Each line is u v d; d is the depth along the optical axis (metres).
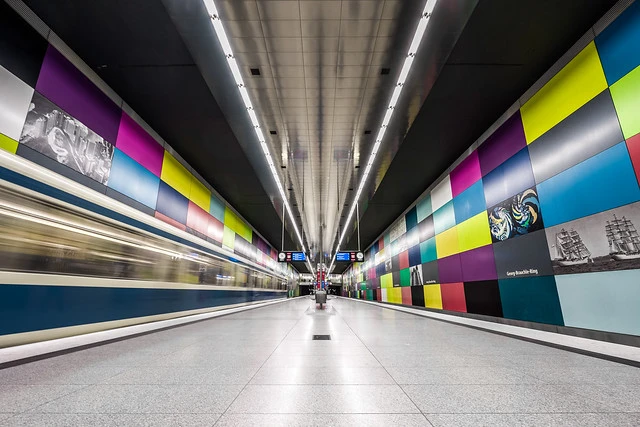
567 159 6.73
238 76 7.69
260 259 26.64
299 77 7.76
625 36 5.50
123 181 8.49
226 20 6.07
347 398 3.05
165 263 10.06
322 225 25.38
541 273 7.50
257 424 2.47
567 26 6.20
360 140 10.98
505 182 9.02
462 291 11.78
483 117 9.46
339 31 6.36
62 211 6.04
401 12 5.90
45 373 3.89
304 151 11.85
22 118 5.55
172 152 11.32
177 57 7.06
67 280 6.11
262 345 5.83
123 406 2.83
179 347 5.62
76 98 6.85
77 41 6.57
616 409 2.78
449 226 12.98
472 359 4.69
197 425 2.45
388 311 15.71
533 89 7.83
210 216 15.12
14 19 5.49
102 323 7.09
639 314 5.18
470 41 6.56
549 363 4.45
